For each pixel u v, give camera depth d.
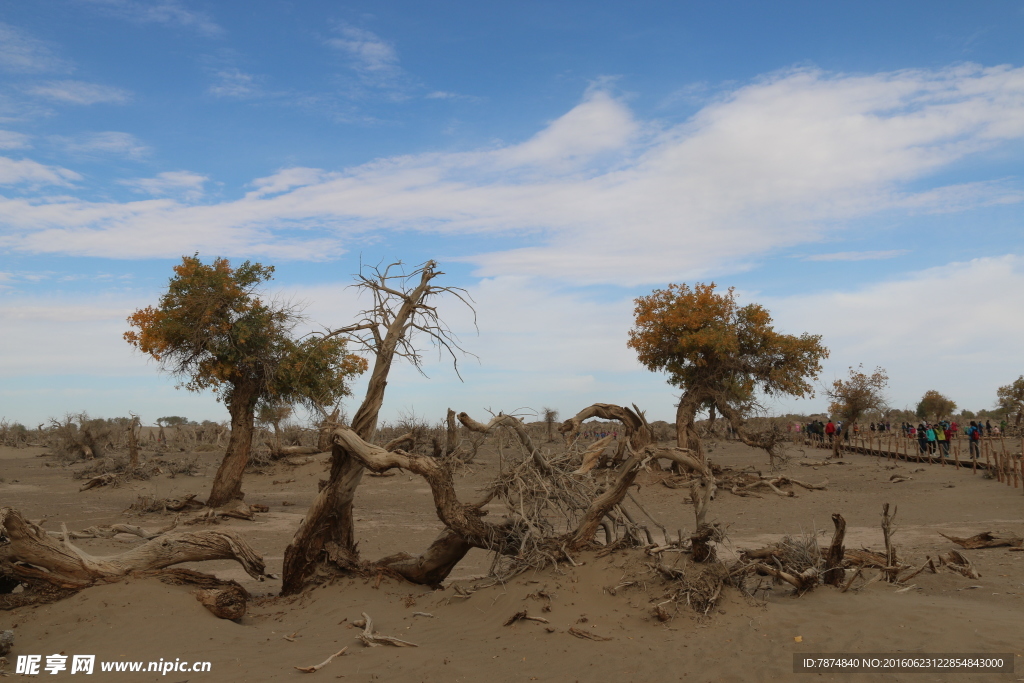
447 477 11.24
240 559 11.05
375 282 11.80
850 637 7.70
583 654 7.66
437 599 10.70
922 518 19.80
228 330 22.78
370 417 11.89
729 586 9.38
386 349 11.72
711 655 7.38
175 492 30.20
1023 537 15.42
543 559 10.27
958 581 11.09
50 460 48.44
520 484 11.20
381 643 8.48
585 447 12.81
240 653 8.20
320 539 11.83
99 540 17.00
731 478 29.03
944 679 6.41
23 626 9.22
